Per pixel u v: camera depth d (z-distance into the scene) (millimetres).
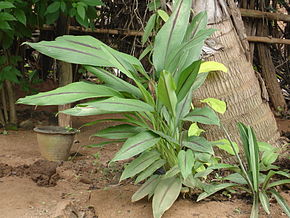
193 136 1737
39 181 2115
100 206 1842
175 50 1735
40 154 2547
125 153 1543
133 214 1735
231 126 2176
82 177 2188
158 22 2340
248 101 2225
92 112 1659
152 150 1799
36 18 2926
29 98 1617
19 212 1752
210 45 2172
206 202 1799
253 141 1756
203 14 1943
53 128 2570
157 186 1691
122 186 2047
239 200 1849
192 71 1658
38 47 1718
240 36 2320
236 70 2211
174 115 1711
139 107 1591
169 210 1711
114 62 1665
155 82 1929
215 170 2125
